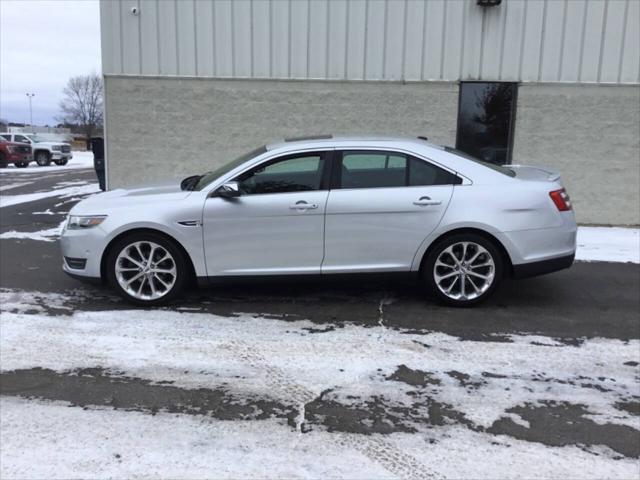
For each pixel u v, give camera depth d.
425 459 3.01
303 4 9.55
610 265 7.18
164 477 2.85
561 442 3.18
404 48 9.60
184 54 9.80
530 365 4.16
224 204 5.12
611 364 4.20
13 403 3.58
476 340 4.61
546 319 5.14
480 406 3.57
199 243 5.16
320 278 5.26
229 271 5.22
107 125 10.05
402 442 3.17
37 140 32.50
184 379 3.90
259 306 5.39
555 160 9.82
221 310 5.27
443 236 5.23
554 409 3.54
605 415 3.48
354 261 5.21
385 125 9.84
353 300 5.60
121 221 5.13
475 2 9.38
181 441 3.17
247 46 9.73
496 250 5.23
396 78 9.70
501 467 2.94
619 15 9.34
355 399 3.64
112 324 4.89
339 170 5.19
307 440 3.18
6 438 3.18
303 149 5.20
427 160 5.21
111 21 9.73
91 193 14.55
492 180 5.22
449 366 4.13
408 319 5.08
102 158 13.23
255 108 9.91
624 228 9.71
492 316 5.19
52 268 6.83
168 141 10.09
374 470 2.91
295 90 9.82
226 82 9.86
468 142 9.83
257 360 4.20
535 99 9.65
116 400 3.62
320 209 5.11
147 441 3.16
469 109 9.73
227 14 9.65
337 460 3.00
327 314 5.19
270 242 5.16
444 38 9.54
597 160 9.78
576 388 3.82
